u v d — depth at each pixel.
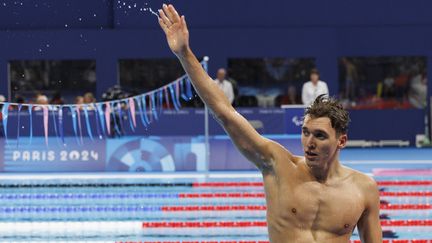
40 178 30.17
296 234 8.77
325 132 8.42
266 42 47.97
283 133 36.94
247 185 29.22
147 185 29.66
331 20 48.06
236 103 41.62
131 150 33.50
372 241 9.05
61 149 33.47
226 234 22.81
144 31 47.31
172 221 24.09
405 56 48.66
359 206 8.86
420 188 28.50
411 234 22.34
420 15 47.94
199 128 37.22
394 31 47.97
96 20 47.12
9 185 29.73
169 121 37.00
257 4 47.88
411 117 47.88
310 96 40.06
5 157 33.28
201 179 30.05
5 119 20.44
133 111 27.06
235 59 48.91
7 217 25.58
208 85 8.66
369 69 49.31
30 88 48.06
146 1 47.03
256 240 21.66
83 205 26.83
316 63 48.16
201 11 47.75
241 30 47.78
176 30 8.62
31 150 33.34
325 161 8.62
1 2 45.78
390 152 42.59
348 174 8.99
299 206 8.73
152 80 48.91
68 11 46.62
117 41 47.31
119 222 23.50
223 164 33.84
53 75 48.25
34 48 46.34
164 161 33.59
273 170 8.89
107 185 29.73
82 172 33.22
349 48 48.09
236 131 8.76
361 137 48.09
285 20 48.03
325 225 8.74
